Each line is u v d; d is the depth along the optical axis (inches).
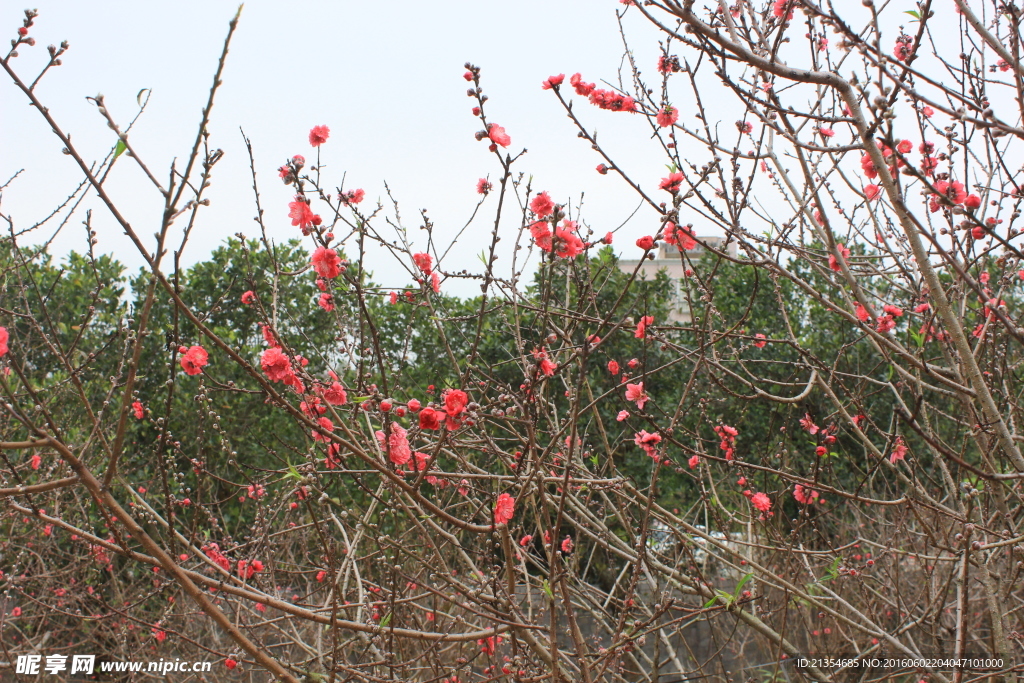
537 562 131.6
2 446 59.2
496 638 113.9
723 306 283.7
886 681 171.2
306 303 299.6
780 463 149.6
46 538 209.2
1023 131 76.0
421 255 111.7
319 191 101.9
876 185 117.6
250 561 115.3
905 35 107.3
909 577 213.2
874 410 250.5
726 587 216.4
